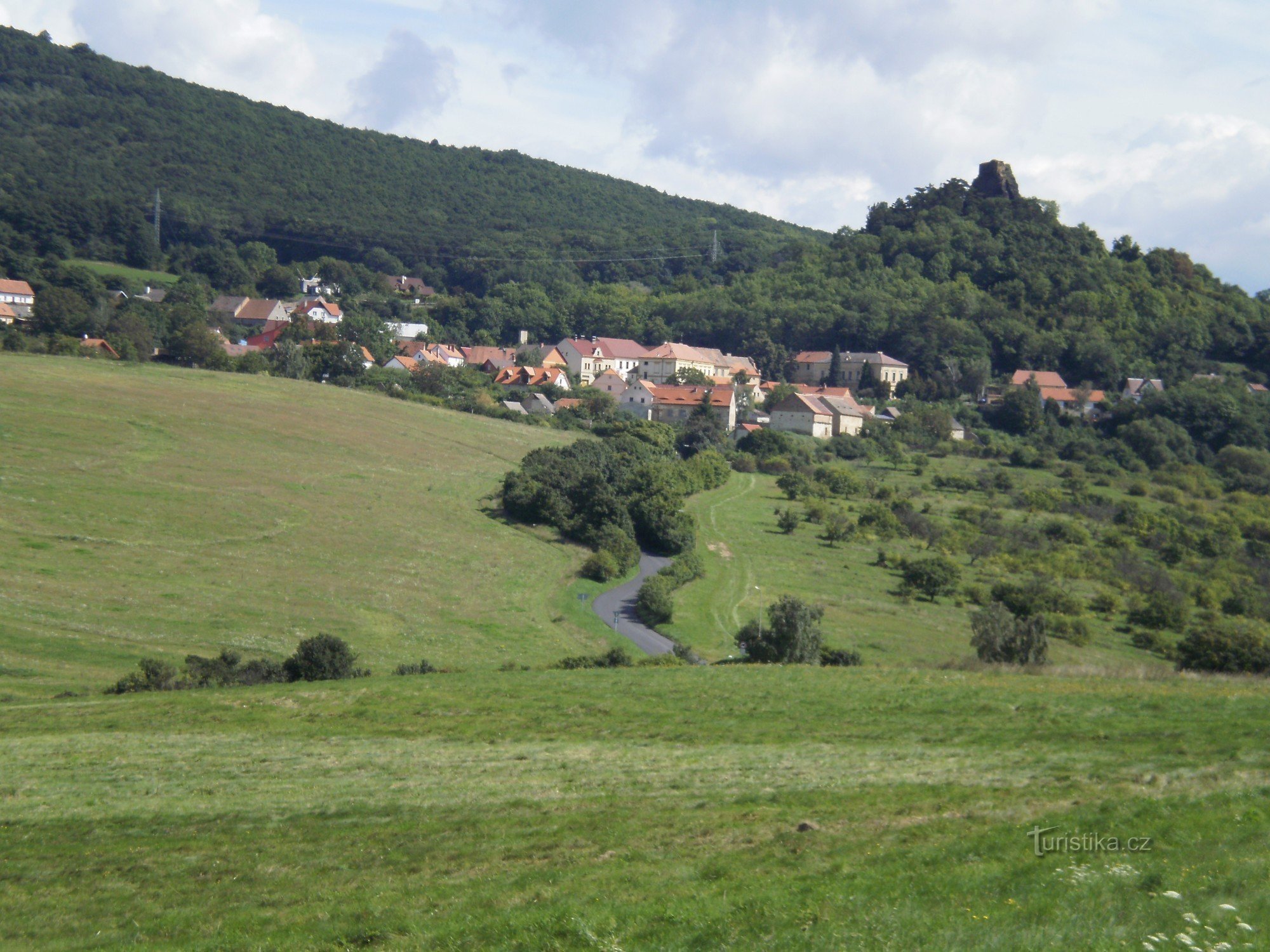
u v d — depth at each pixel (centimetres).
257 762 3706
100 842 2825
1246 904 1568
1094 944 1466
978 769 2950
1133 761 2878
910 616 9481
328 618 7800
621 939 1723
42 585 7494
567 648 7919
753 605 9819
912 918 1638
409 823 2780
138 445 11912
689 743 3684
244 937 2025
